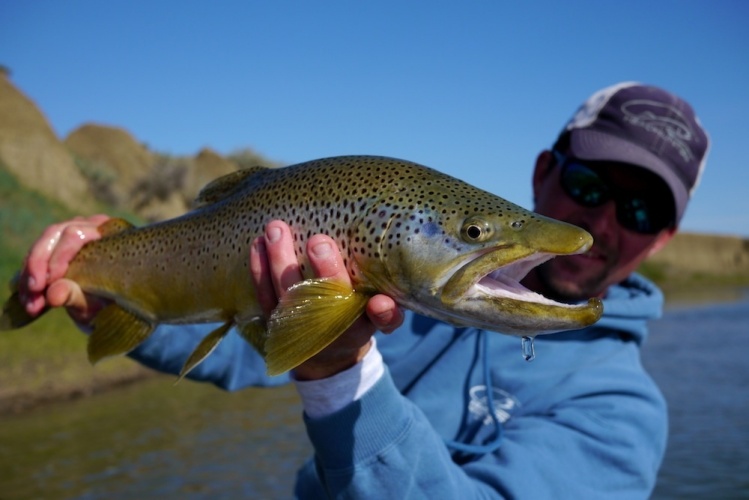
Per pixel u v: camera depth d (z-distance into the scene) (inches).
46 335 102.7
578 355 27.4
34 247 25.8
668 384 91.4
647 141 28.5
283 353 17.7
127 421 73.8
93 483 53.9
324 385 19.7
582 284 29.0
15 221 155.7
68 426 71.8
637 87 29.8
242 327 22.4
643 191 28.7
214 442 65.5
